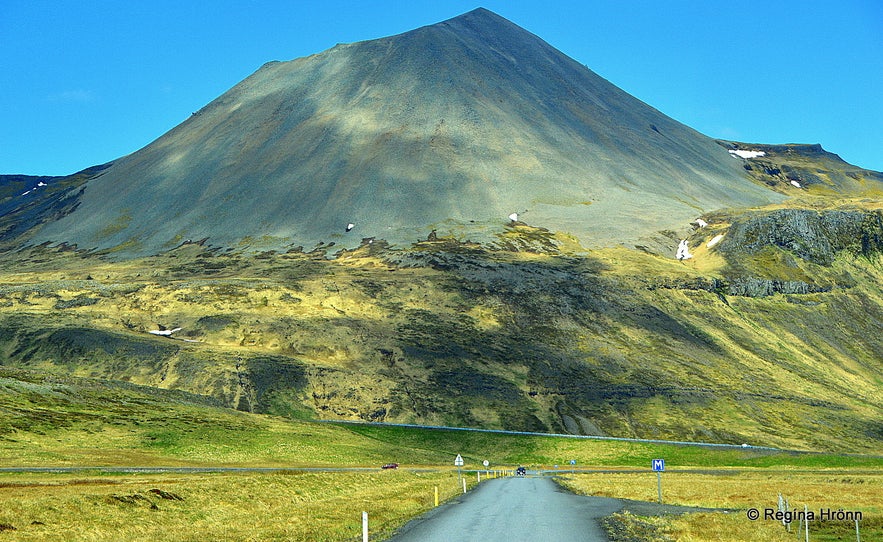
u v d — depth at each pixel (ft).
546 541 99.50
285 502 161.17
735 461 452.76
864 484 250.78
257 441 390.42
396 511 145.79
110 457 295.89
